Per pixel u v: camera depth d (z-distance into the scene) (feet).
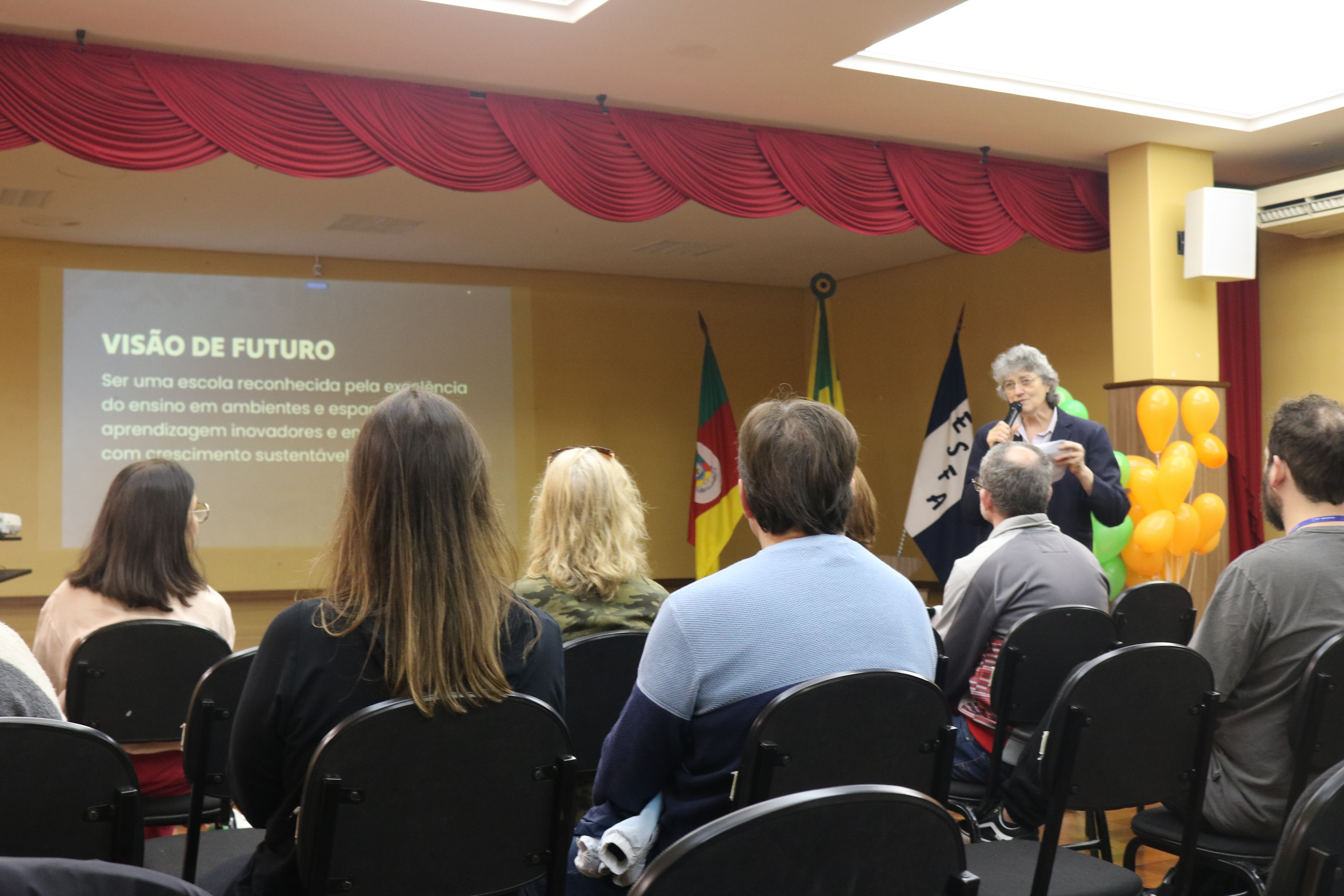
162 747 8.06
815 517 5.09
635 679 7.22
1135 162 18.74
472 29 13.91
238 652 6.46
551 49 14.61
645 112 16.97
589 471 7.57
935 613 10.44
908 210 18.54
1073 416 13.82
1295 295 20.42
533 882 4.91
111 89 13.87
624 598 7.55
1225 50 16.61
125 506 8.21
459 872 4.59
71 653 7.70
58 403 25.79
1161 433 17.43
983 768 8.04
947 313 28.71
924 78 15.69
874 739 4.93
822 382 26.73
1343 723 6.12
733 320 32.63
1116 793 5.97
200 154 14.39
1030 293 26.40
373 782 4.28
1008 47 15.75
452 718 4.39
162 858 6.53
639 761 4.89
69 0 12.84
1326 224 18.42
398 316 28.99
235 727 4.45
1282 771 6.30
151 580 8.22
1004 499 8.54
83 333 26.09
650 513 31.35
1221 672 6.34
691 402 32.07
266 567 27.58
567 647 6.93
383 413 4.46
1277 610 6.23
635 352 31.42
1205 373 18.70
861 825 3.29
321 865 4.20
